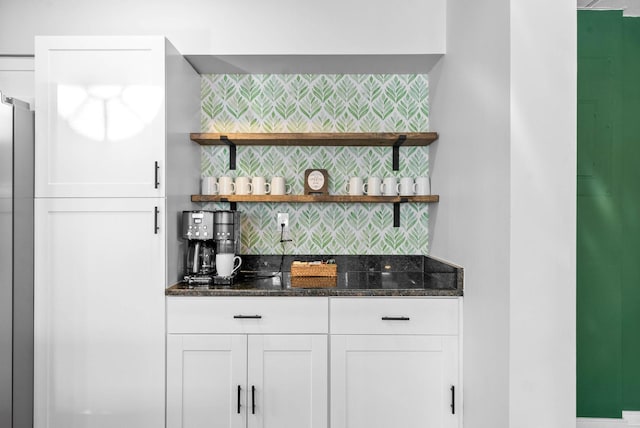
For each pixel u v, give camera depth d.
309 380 2.34
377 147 3.00
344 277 2.83
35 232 2.35
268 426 2.34
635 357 2.92
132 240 2.35
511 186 1.73
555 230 1.73
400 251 2.99
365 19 2.63
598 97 2.70
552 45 1.73
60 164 2.35
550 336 1.73
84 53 2.34
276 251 2.99
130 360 2.34
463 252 2.29
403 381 2.34
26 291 2.31
